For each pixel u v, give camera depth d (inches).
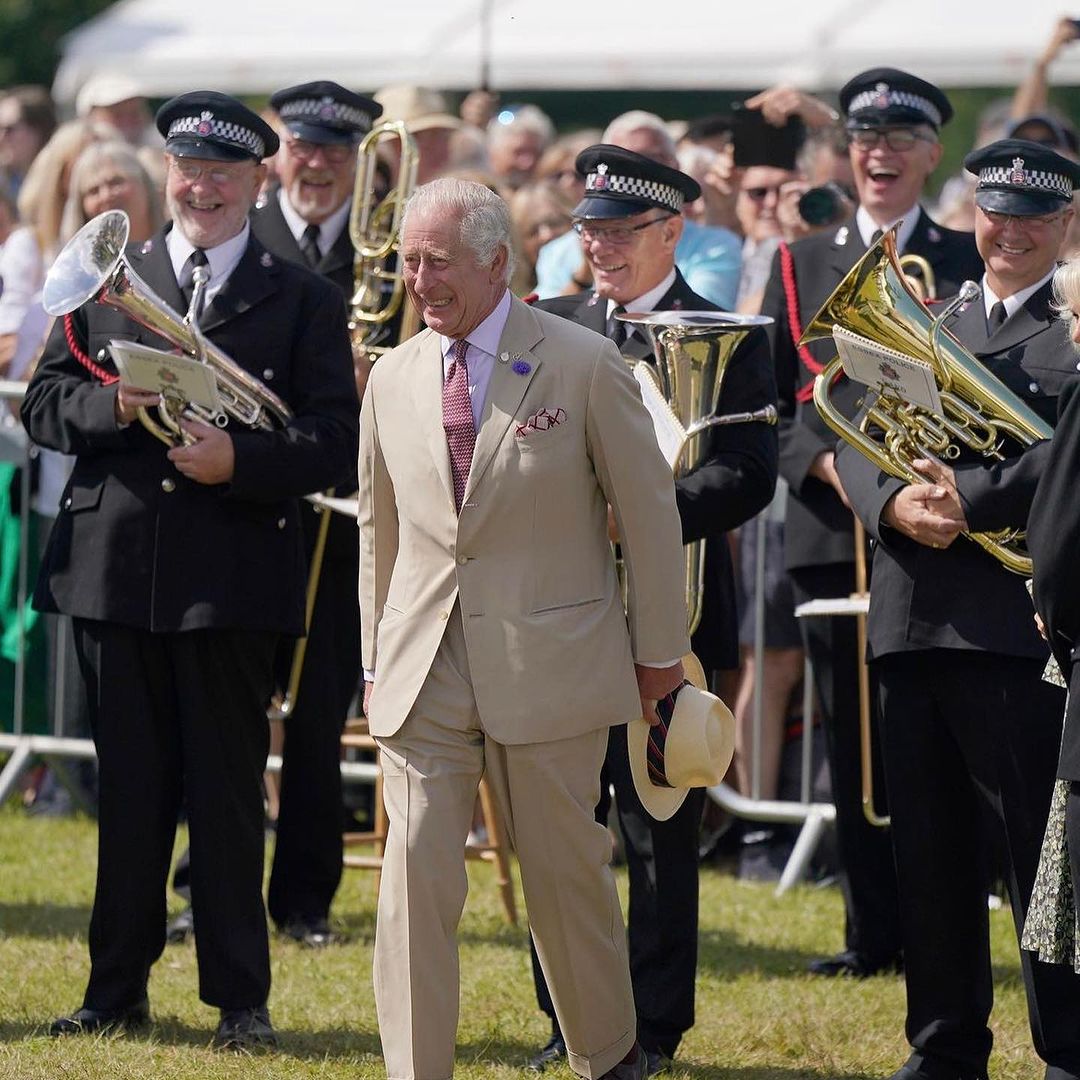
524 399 586.2
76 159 1121.4
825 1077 687.7
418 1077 569.6
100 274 665.0
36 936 859.4
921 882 659.4
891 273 637.3
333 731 869.2
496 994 780.6
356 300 896.9
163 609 684.7
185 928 856.9
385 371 612.1
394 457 603.2
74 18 2694.4
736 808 999.0
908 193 837.2
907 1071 661.9
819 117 1062.4
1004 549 638.5
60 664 1082.7
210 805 696.4
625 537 596.1
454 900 581.9
